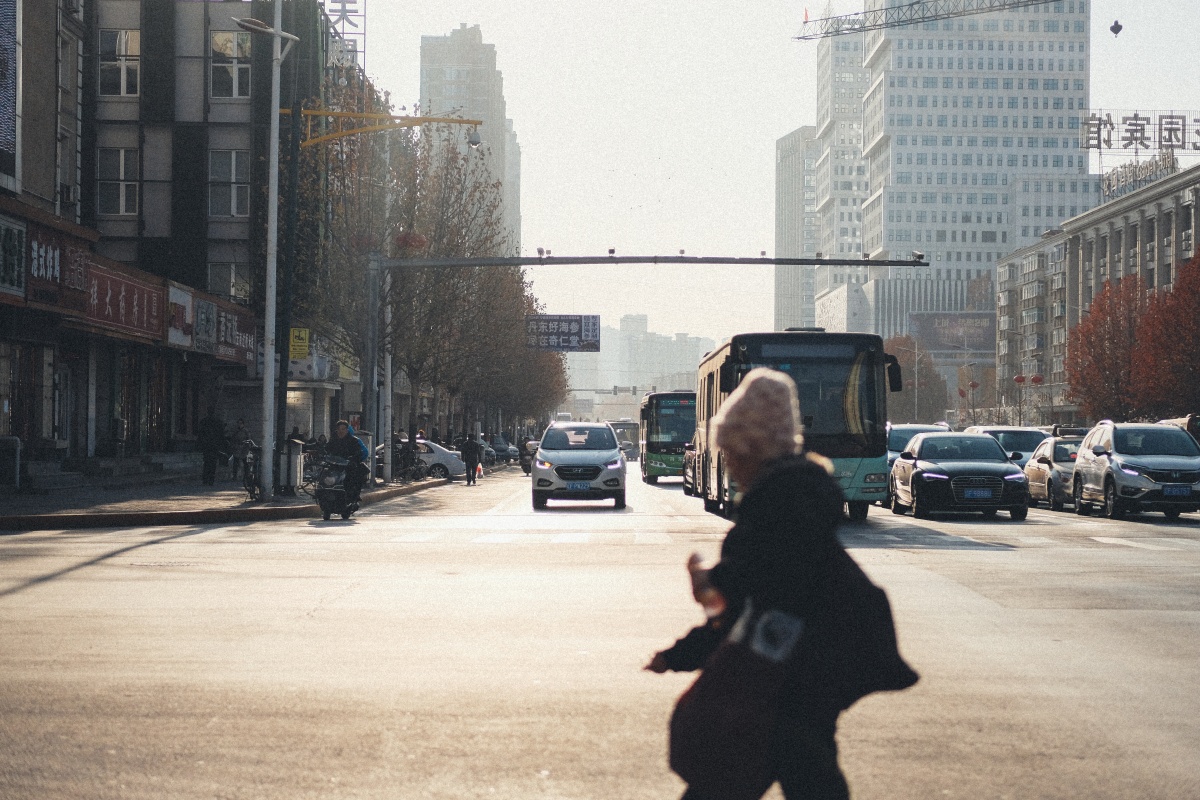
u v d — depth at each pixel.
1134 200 108.44
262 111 47.62
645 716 6.86
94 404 35.78
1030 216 199.62
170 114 47.56
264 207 47.34
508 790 5.43
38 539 18.14
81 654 8.64
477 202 48.47
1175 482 25.30
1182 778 5.65
